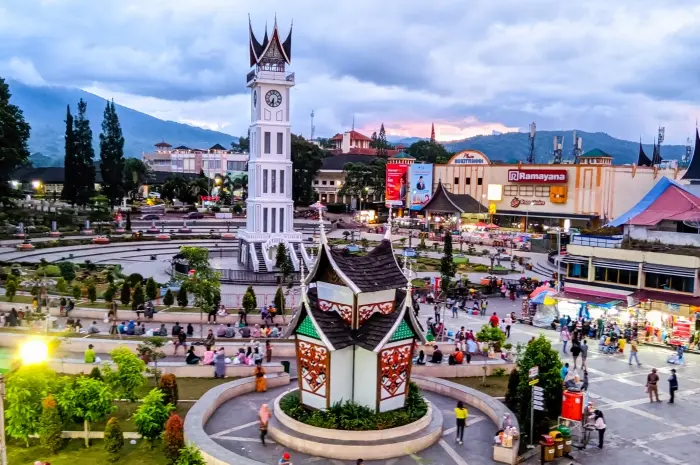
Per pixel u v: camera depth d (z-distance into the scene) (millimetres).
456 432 35125
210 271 61125
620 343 53625
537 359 36812
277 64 98312
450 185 160875
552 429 34438
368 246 122812
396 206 168750
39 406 31016
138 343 46969
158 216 158000
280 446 32344
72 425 33688
